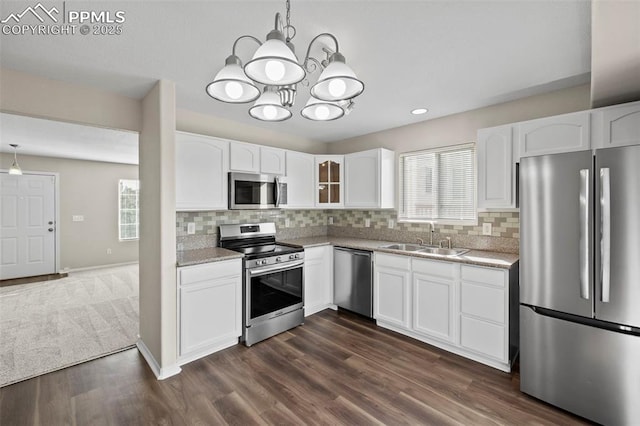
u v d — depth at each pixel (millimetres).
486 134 2588
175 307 2320
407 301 2887
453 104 2852
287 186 3602
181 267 2340
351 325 3211
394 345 2748
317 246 3504
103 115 2398
